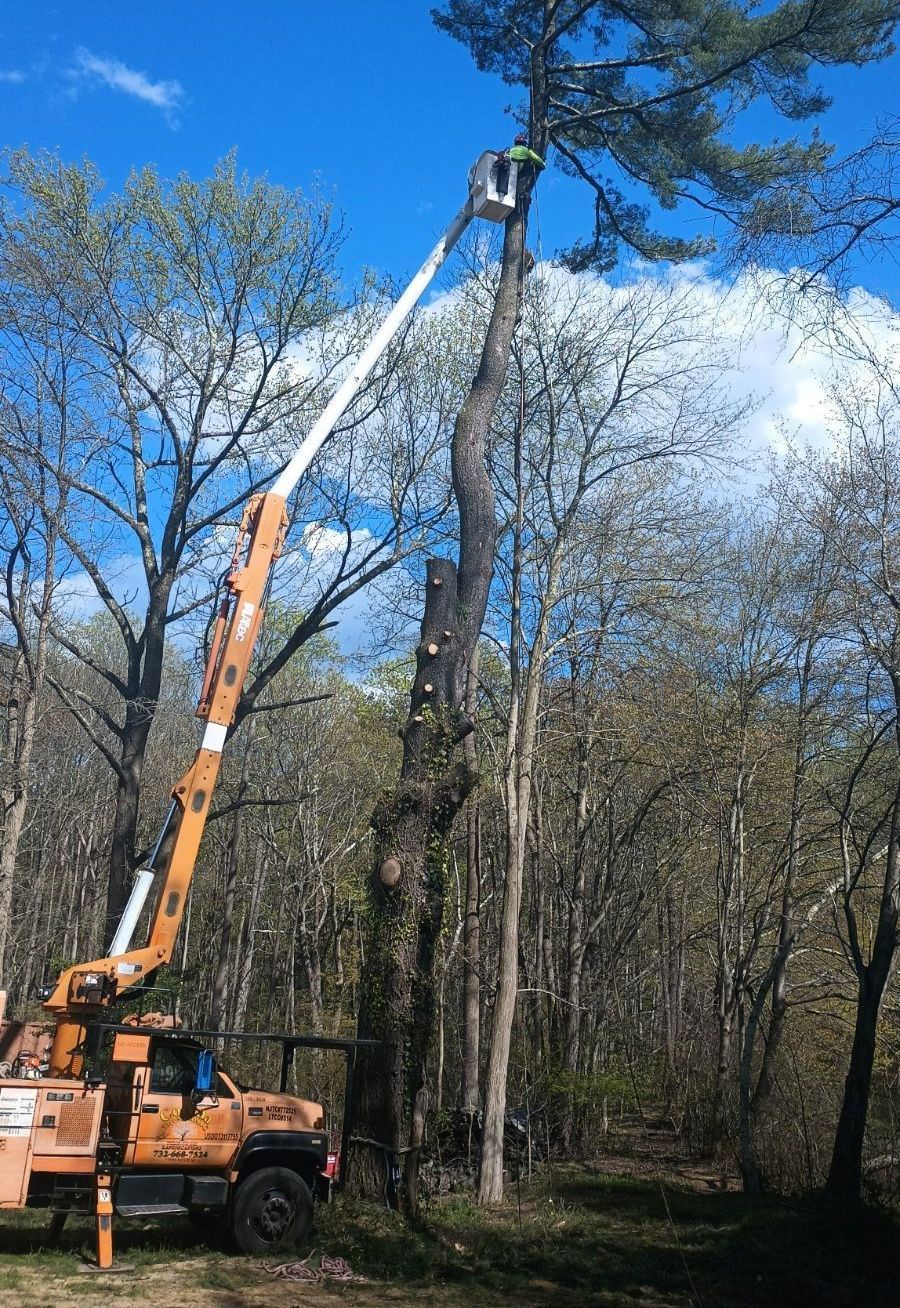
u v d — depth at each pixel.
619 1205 15.34
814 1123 18.69
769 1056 19.34
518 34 18.62
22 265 19.19
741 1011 22.27
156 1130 10.73
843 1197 14.84
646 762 22.66
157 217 21.30
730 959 23.88
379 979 14.48
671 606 21.25
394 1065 14.12
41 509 18.70
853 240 8.02
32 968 38.25
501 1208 15.14
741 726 21.89
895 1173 16.53
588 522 20.30
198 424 22.55
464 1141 17.94
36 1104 10.10
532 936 26.75
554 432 19.53
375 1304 9.41
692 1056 24.56
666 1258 11.94
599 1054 24.39
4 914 18.42
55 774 38.19
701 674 22.55
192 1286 9.48
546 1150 20.39
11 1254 10.34
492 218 16.81
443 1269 10.87
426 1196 14.67
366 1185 13.56
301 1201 11.19
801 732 20.36
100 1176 10.27
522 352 19.81
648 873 27.86
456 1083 25.22
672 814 26.53
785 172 16.44
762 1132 18.70
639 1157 21.19
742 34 15.77
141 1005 12.49
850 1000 19.39
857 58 15.05
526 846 25.92
